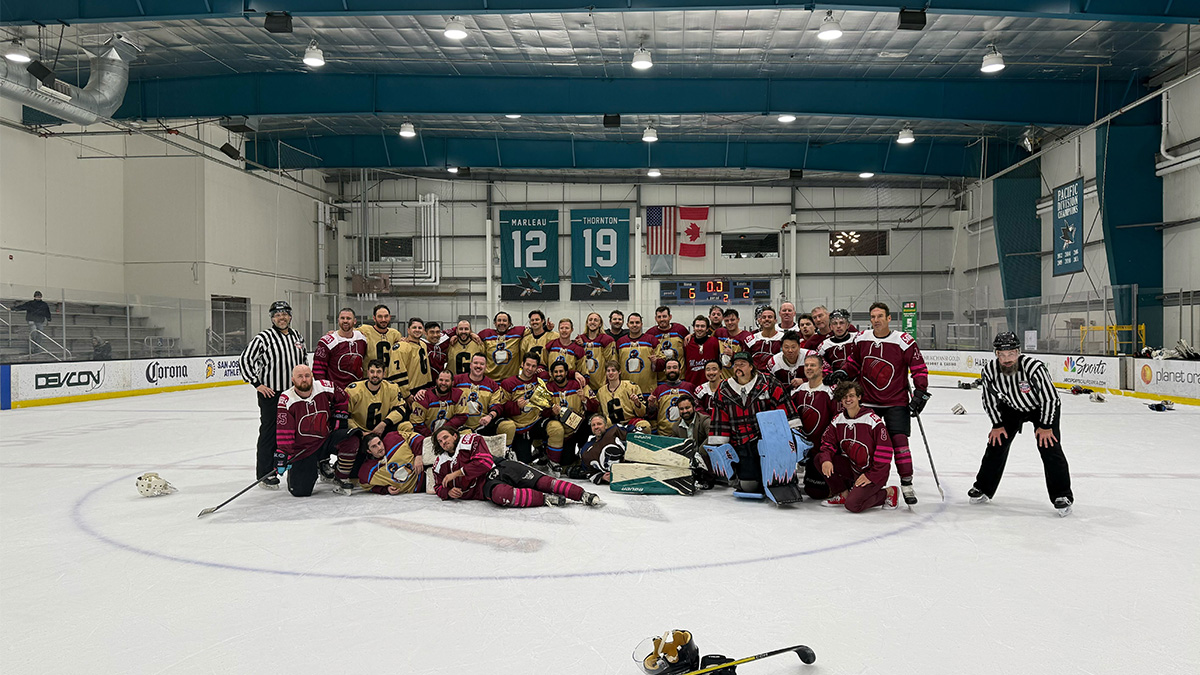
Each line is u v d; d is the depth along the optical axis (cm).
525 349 877
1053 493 575
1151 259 1889
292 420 631
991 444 605
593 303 3017
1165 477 730
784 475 603
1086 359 1777
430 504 616
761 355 780
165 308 2000
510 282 3020
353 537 511
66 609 378
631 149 2569
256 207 2548
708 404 705
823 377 655
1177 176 1825
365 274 3006
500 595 391
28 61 1371
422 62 1788
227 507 610
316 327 2698
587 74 1848
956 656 315
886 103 1861
